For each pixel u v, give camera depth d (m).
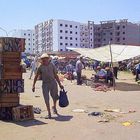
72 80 31.62
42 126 10.60
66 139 8.92
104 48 29.50
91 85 25.42
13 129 10.18
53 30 185.25
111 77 25.58
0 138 9.08
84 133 9.61
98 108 14.44
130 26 178.75
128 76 40.31
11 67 11.63
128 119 11.75
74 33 185.25
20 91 11.69
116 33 180.00
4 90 11.59
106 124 10.89
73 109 14.02
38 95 19.27
